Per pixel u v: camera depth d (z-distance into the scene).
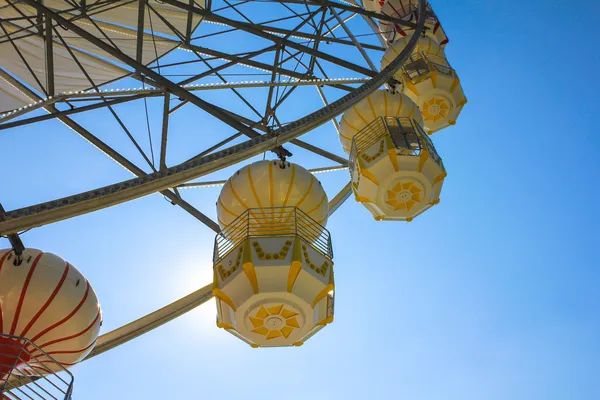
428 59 33.72
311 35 29.44
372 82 21.23
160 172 16.09
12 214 14.75
